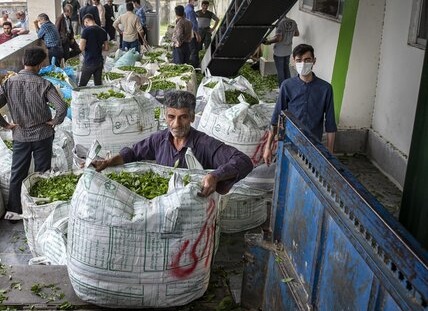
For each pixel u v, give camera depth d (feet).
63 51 39.78
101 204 9.46
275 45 35.53
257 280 11.15
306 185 9.32
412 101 21.03
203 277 10.28
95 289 9.84
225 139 16.96
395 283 6.05
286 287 9.71
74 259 9.89
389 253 6.15
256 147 16.92
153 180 10.84
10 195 17.97
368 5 23.53
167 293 9.95
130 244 9.52
